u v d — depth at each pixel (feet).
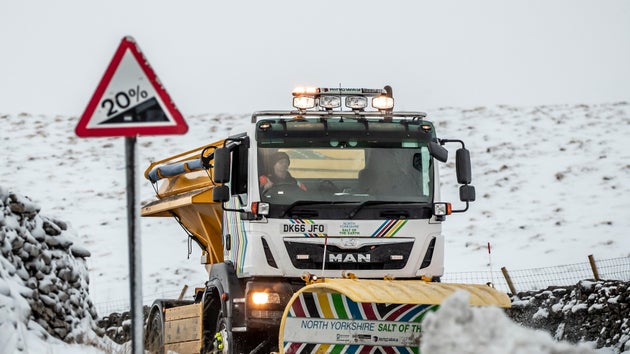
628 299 102.58
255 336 79.51
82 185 326.24
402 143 81.00
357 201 78.95
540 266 205.87
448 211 80.18
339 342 67.97
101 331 83.51
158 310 97.81
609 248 218.38
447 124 404.77
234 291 80.07
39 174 339.98
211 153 88.63
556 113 408.67
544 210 266.57
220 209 91.86
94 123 47.29
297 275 77.56
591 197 276.41
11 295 68.39
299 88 83.35
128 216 47.52
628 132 361.71
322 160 79.82
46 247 80.12
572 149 338.13
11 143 383.04
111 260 233.35
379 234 78.79
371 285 66.28
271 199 78.18
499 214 266.57
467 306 31.81
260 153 79.15
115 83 47.47
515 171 314.96
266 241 77.41
